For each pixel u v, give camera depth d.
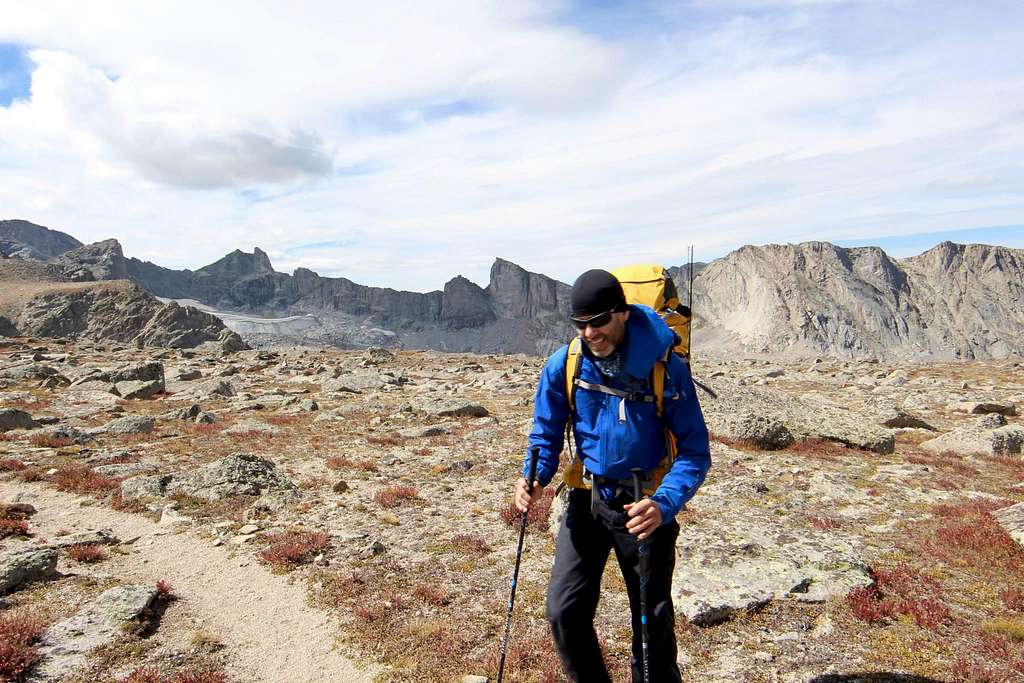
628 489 4.44
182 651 7.82
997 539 10.64
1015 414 30.14
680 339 4.58
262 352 86.31
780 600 8.31
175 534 12.61
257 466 16.66
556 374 4.71
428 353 92.56
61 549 11.38
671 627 4.50
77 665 7.30
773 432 21.00
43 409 30.94
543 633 8.03
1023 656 6.83
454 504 14.55
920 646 7.17
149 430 24.59
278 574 10.50
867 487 15.20
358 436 24.34
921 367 59.69
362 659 7.66
